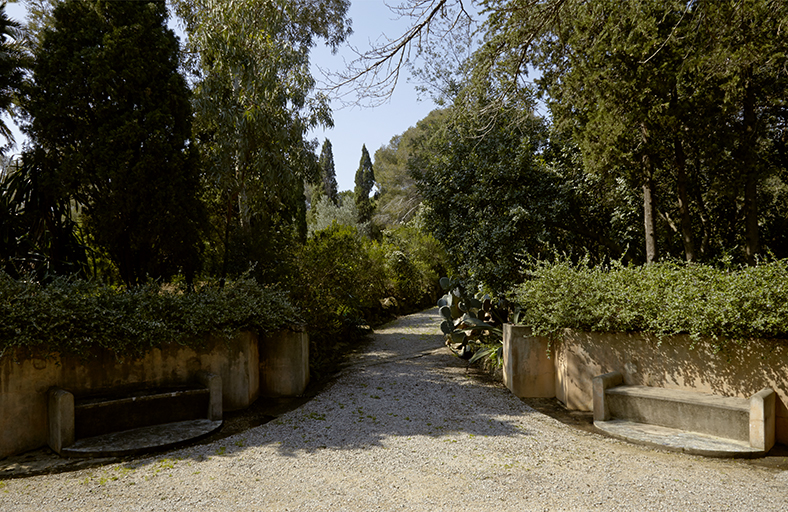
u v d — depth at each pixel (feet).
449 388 20.25
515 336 19.39
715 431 13.21
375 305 42.93
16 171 20.75
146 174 19.92
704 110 18.70
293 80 28.04
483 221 25.54
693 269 15.51
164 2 22.45
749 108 19.45
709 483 10.54
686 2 17.51
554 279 18.48
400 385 20.72
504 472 11.36
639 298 15.62
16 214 19.84
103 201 19.70
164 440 13.55
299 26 31.94
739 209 24.08
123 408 14.46
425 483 10.77
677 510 9.31
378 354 28.12
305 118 28.73
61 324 13.52
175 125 21.53
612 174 21.54
